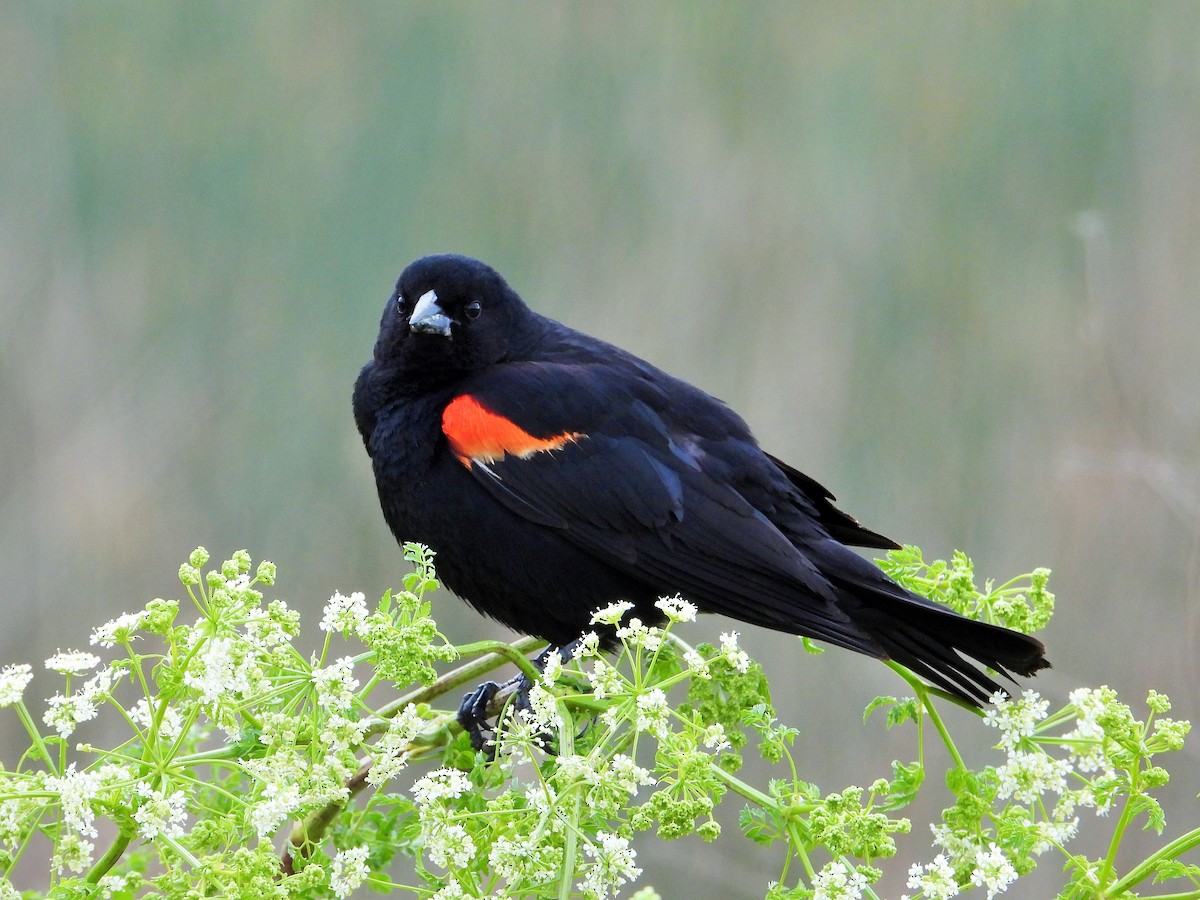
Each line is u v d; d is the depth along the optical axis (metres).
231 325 14.39
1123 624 12.14
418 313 7.48
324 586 13.24
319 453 13.79
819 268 14.22
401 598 4.47
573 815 4.27
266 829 4.12
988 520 12.98
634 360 7.85
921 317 13.98
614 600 7.32
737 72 15.16
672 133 14.95
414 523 7.55
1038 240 14.22
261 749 4.40
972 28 15.03
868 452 13.42
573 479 7.23
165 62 15.25
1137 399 12.67
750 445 7.57
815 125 14.91
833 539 7.20
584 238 14.48
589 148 14.96
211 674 4.12
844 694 11.99
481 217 14.65
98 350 14.17
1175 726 4.31
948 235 14.29
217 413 13.98
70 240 14.62
